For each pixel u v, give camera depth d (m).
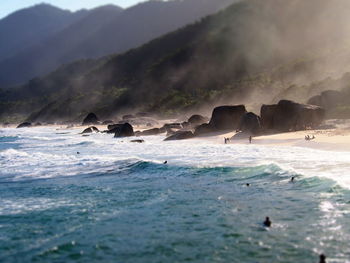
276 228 18.91
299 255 16.02
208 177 29.81
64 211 22.59
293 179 26.94
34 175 33.69
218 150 44.41
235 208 22.20
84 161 39.97
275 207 21.94
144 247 17.45
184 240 18.05
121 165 36.41
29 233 19.33
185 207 22.78
